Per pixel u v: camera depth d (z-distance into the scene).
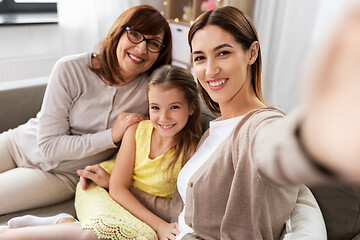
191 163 0.92
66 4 2.55
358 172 0.09
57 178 1.25
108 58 1.22
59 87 1.21
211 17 0.75
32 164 1.29
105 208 1.01
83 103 1.26
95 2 2.67
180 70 1.07
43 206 1.21
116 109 1.28
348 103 0.08
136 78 1.31
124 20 1.17
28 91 1.56
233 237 0.69
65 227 0.89
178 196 1.02
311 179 0.12
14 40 2.57
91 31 2.72
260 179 0.59
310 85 0.09
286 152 0.13
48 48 2.76
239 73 0.77
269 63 2.97
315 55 0.09
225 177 0.72
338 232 0.87
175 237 0.94
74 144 1.20
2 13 2.68
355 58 0.08
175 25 3.08
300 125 0.12
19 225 1.00
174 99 1.04
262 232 0.67
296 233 0.67
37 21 2.56
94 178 1.13
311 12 2.62
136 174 1.14
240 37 0.74
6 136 1.39
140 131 1.15
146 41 1.18
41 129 1.22
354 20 0.08
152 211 1.11
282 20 2.83
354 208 0.84
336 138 0.09
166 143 1.12
